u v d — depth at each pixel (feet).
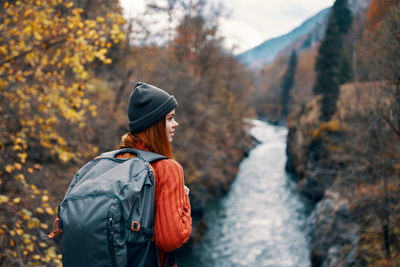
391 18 23.81
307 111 103.96
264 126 253.03
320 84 88.12
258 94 346.54
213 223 58.85
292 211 65.51
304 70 236.84
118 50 35.96
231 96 134.21
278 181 90.68
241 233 54.49
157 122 3.96
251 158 123.95
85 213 3.10
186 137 59.21
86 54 14.78
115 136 32.35
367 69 30.68
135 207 3.29
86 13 20.85
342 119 38.29
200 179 62.49
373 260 28.81
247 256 46.57
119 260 3.00
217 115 94.22
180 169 3.75
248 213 64.13
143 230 3.24
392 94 26.40
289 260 45.09
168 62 58.70
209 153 71.26
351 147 34.76
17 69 16.16
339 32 83.51
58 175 19.57
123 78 40.32
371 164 29.25
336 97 76.64
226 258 46.11
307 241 50.14
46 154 20.45
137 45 40.47
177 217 3.45
